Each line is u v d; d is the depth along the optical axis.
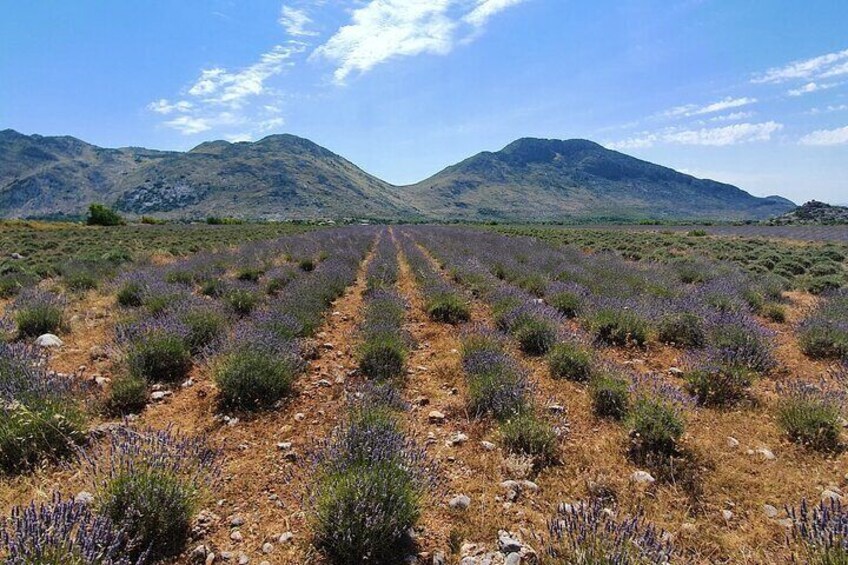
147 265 19.44
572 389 7.12
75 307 11.82
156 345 7.34
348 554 3.63
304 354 8.73
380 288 14.21
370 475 3.93
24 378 5.57
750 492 4.58
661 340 9.93
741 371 7.02
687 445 5.38
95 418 5.71
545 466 5.05
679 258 24.02
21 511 3.90
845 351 8.77
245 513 4.25
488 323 11.16
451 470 5.00
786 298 14.73
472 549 3.81
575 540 3.43
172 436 5.26
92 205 76.62
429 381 7.61
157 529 3.75
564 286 13.76
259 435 5.67
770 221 112.38
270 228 67.00
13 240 34.62
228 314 10.60
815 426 5.57
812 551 3.46
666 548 3.33
